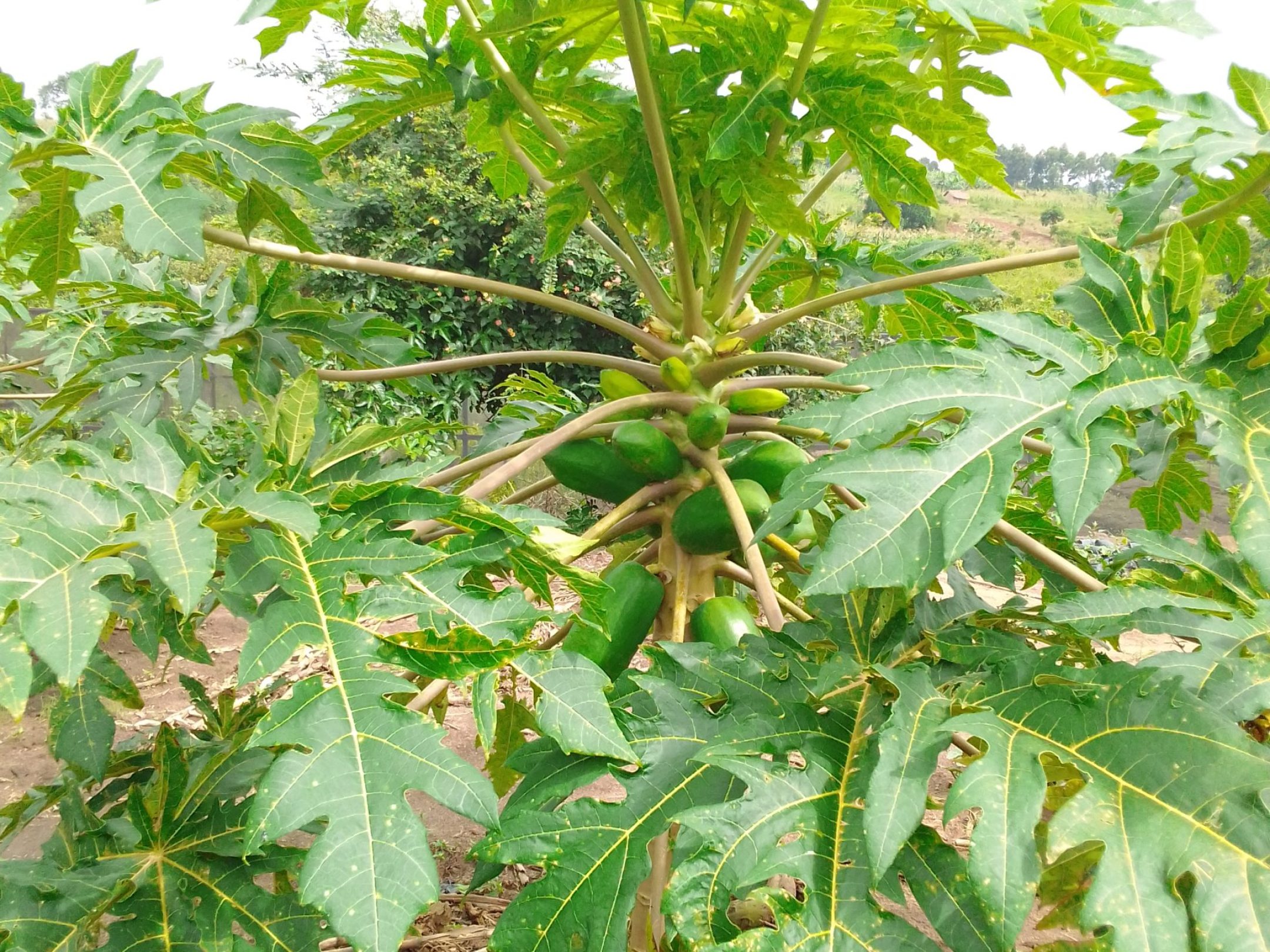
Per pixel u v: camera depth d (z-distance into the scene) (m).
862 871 1.09
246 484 1.38
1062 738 1.13
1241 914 0.92
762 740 1.25
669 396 1.81
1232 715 1.19
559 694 1.13
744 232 1.96
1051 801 1.56
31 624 0.93
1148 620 1.32
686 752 1.28
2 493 1.13
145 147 1.53
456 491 2.39
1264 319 1.32
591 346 9.47
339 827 0.91
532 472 7.96
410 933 2.66
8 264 2.44
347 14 2.05
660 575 1.84
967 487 1.13
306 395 1.49
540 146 2.48
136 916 1.42
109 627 1.89
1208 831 0.99
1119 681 1.17
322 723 1.00
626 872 1.16
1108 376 1.25
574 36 1.80
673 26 1.99
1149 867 0.97
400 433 1.61
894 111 1.68
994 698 1.22
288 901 1.46
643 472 1.79
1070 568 1.55
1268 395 1.28
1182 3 1.99
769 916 2.53
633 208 1.98
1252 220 1.97
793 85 1.69
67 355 3.32
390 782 0.95
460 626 1.14
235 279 2.23
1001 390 1.27
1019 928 0.93
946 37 2.20
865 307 2.72
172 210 1.41
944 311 2.55
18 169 1.58
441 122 9.15
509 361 2.11
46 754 4.22
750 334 2.00
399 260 8.94
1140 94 1.90
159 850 1.52
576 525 8.20
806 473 1.25
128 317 3.55
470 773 0.96
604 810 1.21
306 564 1.21
